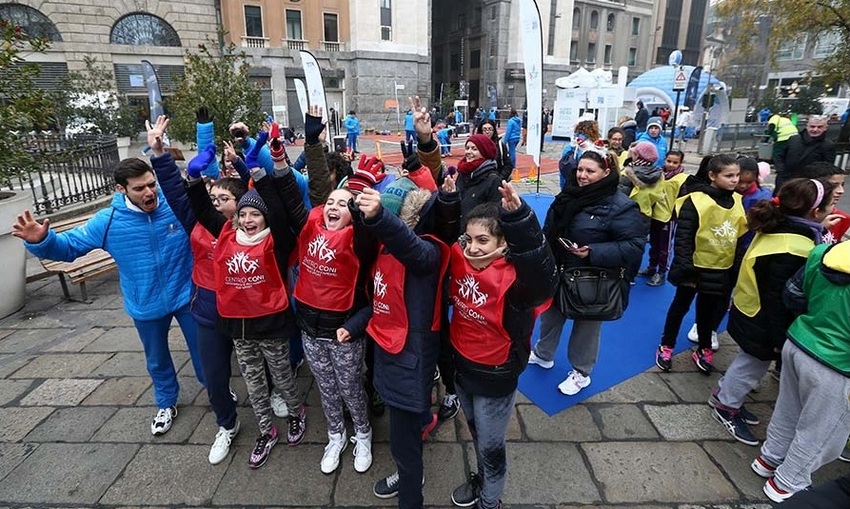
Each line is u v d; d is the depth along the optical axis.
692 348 3.71
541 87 8.05
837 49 15.35
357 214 1.86
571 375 3.14
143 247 2.57
